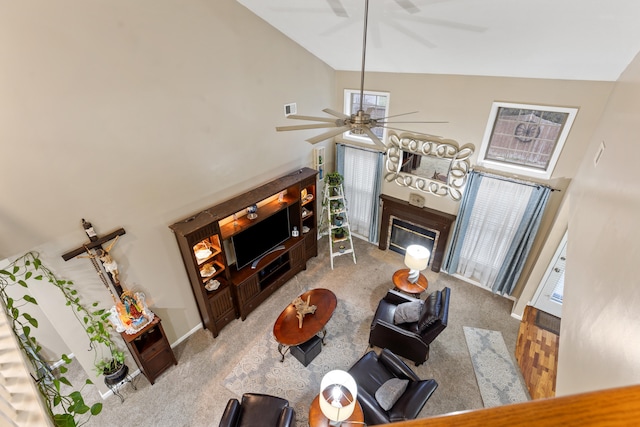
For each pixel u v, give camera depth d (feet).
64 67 8.92
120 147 10.68
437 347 14.97
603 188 7.06
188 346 15.14
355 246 22.21
